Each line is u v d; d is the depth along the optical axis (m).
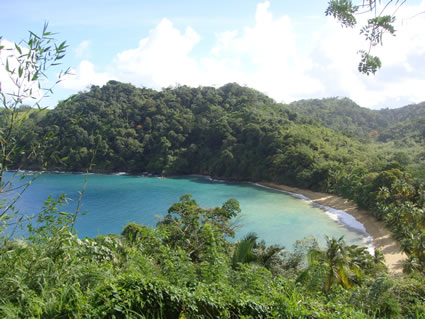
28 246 4.52
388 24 3.98
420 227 37.41
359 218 51.59
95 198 65.31
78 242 4.95
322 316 5.44
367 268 27.36
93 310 3.94
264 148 93.81
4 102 4.20
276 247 16.62
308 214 54.91
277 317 5.31
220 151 100.94
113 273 5.36
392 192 50.12
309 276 11.87
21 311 3.68
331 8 4.23
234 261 11.34
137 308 4.44
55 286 4.20
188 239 18.14
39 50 4.37
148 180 91.88
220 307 5.15
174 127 111.31
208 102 129.88
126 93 131.62
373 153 90.62
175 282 5.89
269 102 141.88
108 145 103.50
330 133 104.06
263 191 77.75
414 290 12.82
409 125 133.62
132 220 49.06
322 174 74.94
